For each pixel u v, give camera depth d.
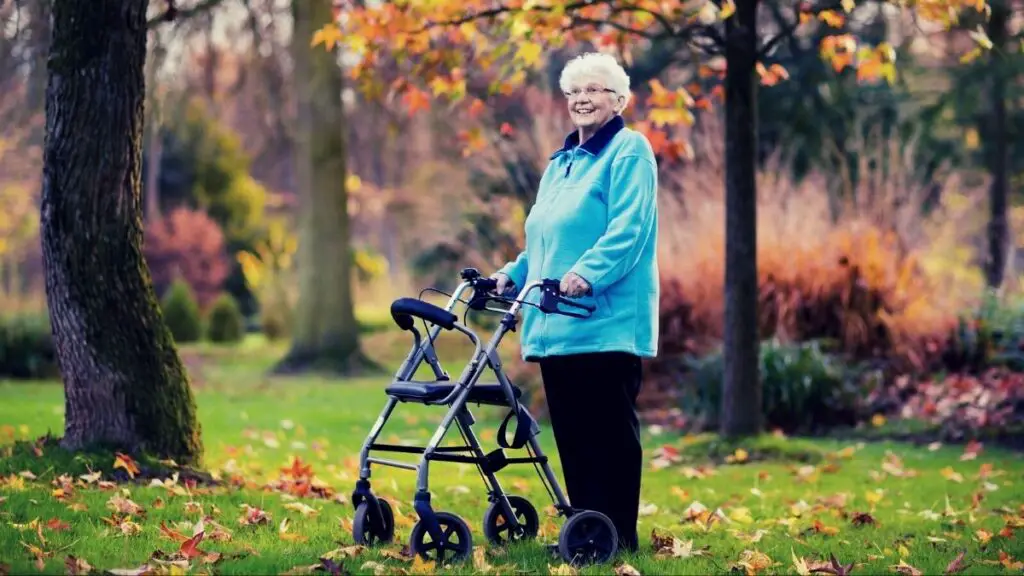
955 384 10.47
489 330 16.05
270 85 17.39
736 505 6.71
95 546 4.68
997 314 11.58
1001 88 17.34
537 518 5.11
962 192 18.92
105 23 6.34
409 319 4.66
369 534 4.82
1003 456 8.66
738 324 8.55
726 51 8.33
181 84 15.97
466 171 18.30
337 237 17.59
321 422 10.70
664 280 11.38
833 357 10.62
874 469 8.02
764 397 9.96
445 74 8.64
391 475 7.60
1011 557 4.91
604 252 4.42
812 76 16.34
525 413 4.60
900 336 11.16
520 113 14.73
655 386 11.23
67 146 6.36
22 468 6.16
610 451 4.64
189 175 33.62
